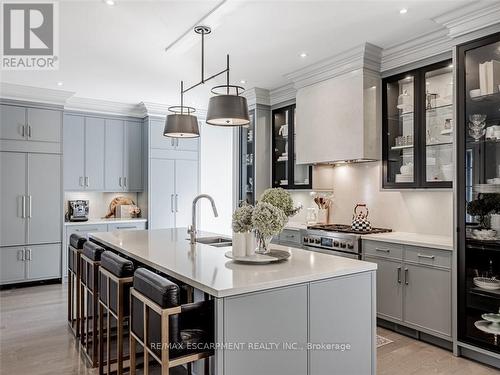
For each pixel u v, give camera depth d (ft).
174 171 20.56
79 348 10.00
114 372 8.62
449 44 10.44
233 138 18.11
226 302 5.45
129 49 11.64
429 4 8.96
